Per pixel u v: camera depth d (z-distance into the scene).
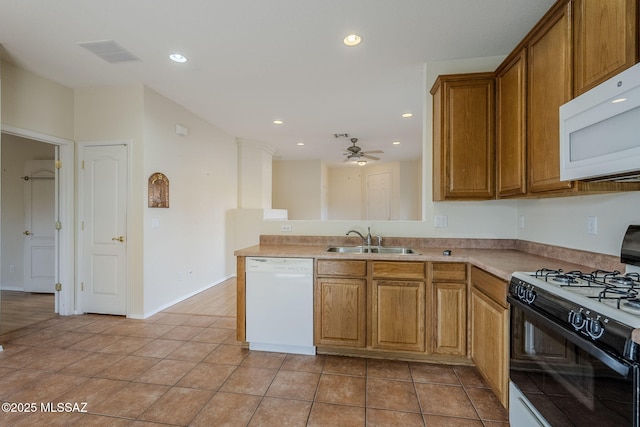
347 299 2.53
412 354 2.51
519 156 2.14
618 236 1.73
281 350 2.69
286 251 2.71
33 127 3.16
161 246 3.79
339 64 2.97
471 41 2.56
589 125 1.32
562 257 2.17
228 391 2.09
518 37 2.50
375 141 6.24
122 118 3.50
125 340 2.91
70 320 3.42
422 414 1.86
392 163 8.73
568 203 2.13
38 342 2.85
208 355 2.61
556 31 1.73
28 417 1.81
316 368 2.40
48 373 2.31
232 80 3.33
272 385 2.16
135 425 1.75
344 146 6.69
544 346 1.40
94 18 2.26
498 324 1.88
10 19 2.26
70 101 3.55
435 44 2.61
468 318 2.37
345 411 1.88
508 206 2.83
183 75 3.22
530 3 2.09
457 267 2.39
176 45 2.63
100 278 3.59
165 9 2.15
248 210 5.70
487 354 2.04
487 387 2.14
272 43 2.59
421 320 2.43
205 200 4.82
